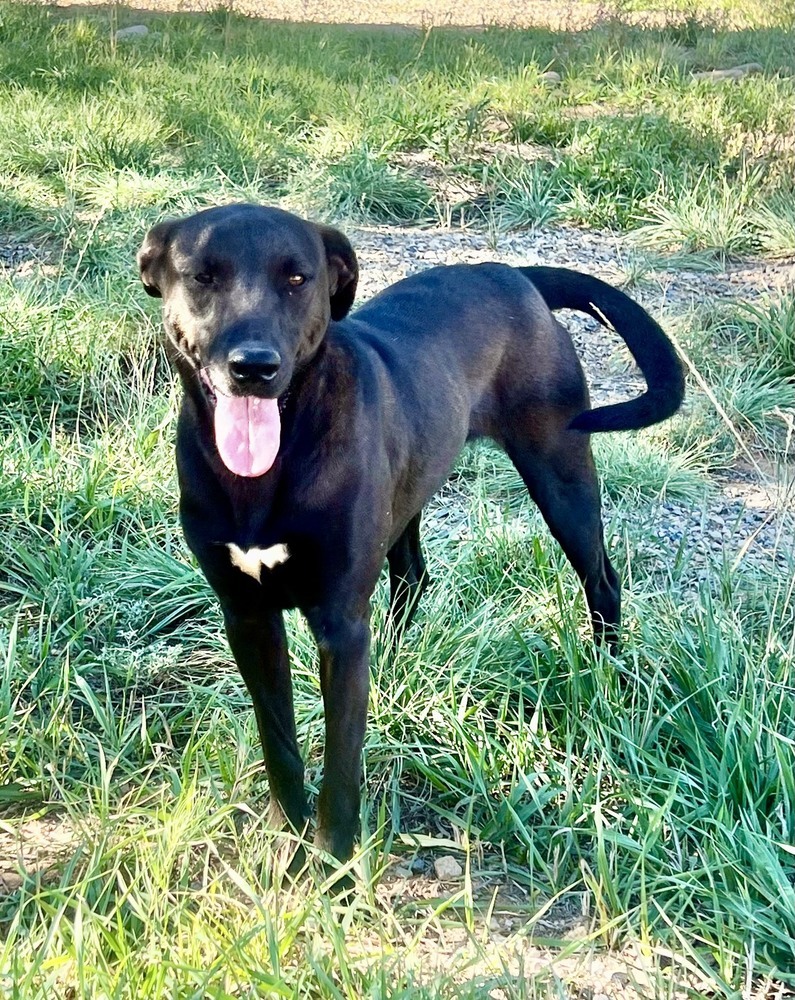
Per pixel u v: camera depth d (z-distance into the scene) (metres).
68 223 3.19
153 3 7.03
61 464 2.17
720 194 3.65
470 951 1.28
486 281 1.76
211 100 4.29
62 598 1.85
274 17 6.99
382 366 1.50
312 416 1.33
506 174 3.88
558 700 1.64
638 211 3.67
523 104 4.48
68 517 2.04
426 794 1.54
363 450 1.36
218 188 3.51
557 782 1.50
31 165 3.64
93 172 3.60
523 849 1.42
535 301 1.78
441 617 1.74
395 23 7.04
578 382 1.79
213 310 1.32
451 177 3.89
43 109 4.02
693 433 2.44
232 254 1.32
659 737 1.58
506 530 1.96
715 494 2.29
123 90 4.38
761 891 1.32
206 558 1.37
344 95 4.47
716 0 7.40
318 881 1.30
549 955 1.29
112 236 3.12
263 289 1.31
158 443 2.23
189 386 1.36
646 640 1.67
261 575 1.36
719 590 1.93
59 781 1.52
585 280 1.82
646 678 1.64
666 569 2.00
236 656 1.42
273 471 1.32
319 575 1.36
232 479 1.32
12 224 3.27
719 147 3.97
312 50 5.27
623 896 1.36
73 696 1.69
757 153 3.94
